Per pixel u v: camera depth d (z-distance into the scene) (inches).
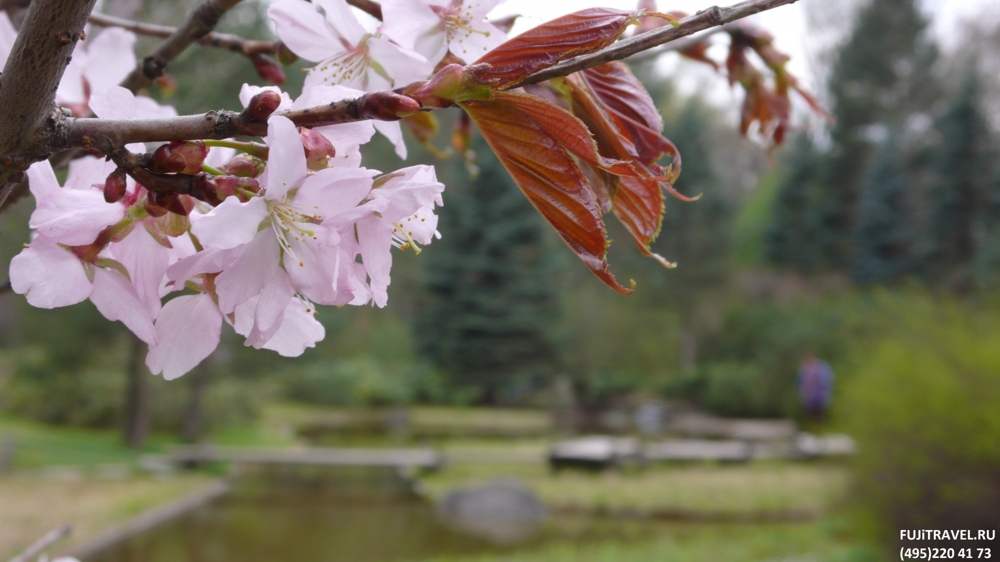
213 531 381.4
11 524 325.1
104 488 419.8
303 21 34.9
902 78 1188.5
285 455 537.3
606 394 1016.9
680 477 485.1
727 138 1486.2
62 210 27.7
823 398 637.3
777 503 404.8
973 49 1195.9
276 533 384.5
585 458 519.8
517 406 984.3
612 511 419.8
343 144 28.8
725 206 1108.5
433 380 992.2
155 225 28.8
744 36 65.7
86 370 606.5
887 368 281.1
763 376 900.6
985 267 820.6
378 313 1202.6
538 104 26.2
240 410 698.2
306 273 26.6
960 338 274.1
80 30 23.5
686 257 1079.0
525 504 419.8
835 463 455.2
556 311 983.6
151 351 29.9
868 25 1174.3
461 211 972.6
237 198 26.1
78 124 25.1
